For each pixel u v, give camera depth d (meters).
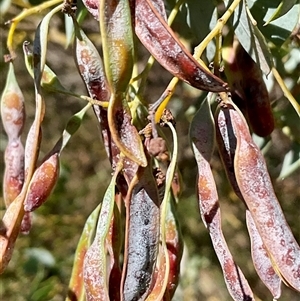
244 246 0.67
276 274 0.21
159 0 0.21
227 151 0.22
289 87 0.35
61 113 0.71
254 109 0.25
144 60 0.49
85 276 0.21
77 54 0.23
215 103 0.24
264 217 0.20
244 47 0.25
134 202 0.20
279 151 0.47
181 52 0.19
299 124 0.33
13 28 0.28
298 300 0.67
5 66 0.60
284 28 0.26
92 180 0.75
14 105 0.29
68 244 0.69
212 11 0.27
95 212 0.25
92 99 0.22
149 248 0.20
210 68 0.25
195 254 0.63
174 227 0.24
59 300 0.65
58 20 0.50
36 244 0.68
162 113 0.21
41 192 0.22
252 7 0.27
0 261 0.22
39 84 0.21
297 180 0.65
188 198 0.61
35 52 0.21
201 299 0.64
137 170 0.20
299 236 0.67
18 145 0.29
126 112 0.19
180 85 0.46
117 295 0.23
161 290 0.20
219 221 0.22
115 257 0.23
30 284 0.67
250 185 0.21
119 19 0.19
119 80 0.19
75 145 0.75
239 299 0.22
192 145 0.22
